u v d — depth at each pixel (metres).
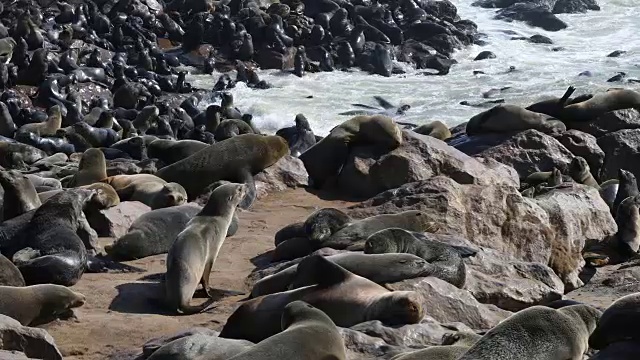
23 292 13.80
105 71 47.91
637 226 20.97
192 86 49.66
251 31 55.38
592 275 19.95
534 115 26.53
